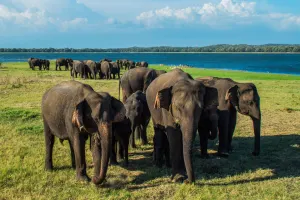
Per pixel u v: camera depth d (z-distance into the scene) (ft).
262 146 33.01
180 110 21.31
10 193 21.27
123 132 26.81
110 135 20.72
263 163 28.04
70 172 25.23
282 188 22.40
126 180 24.08
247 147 33.17
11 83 83.15
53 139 26.20
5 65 194.08
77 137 23.02
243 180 24.06
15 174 24.20
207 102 22.11
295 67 230.89
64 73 140.46
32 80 92.94
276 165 27.45
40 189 22.06
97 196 20.95
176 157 24.04
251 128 40.83
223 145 30.32
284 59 418.92
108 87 82.33
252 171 25.94
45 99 25.88
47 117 25.32
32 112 43.98
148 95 29.27
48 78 105.40
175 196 20.86
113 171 26.00
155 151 28.12
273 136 36.81
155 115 27.63
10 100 59.00
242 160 28.73
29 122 40.73
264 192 21.74
